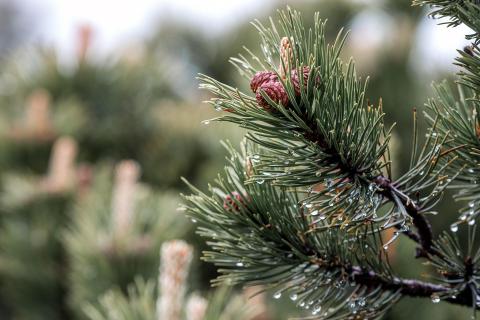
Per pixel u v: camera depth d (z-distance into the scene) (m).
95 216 1.44
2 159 1.88
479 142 0.76
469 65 0.72
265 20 2.46
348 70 0.72
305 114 0.72
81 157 1.92
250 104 0.72
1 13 5.35
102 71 2.06
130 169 1.42
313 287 0.80
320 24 0.72
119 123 2.00
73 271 1.54
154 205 1.48
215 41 2.81
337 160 0.73
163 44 2.89
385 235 1.06
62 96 2.03
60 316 1.62
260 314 1.28
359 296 0.79
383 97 1.96
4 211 1.74
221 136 1.80
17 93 2.03
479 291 0.78
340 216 0.73
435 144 0.73
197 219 0.80
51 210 1.66
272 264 0.80
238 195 0.80
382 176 0.73
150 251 1.39
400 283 0.79
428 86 1.82
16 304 1.65
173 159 1.88
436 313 1.29
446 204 1.72
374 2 2.14
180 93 2.35
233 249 0.80
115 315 1.08
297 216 0.80
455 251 0.79
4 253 1.65
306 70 0.72
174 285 1.01
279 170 0.74
